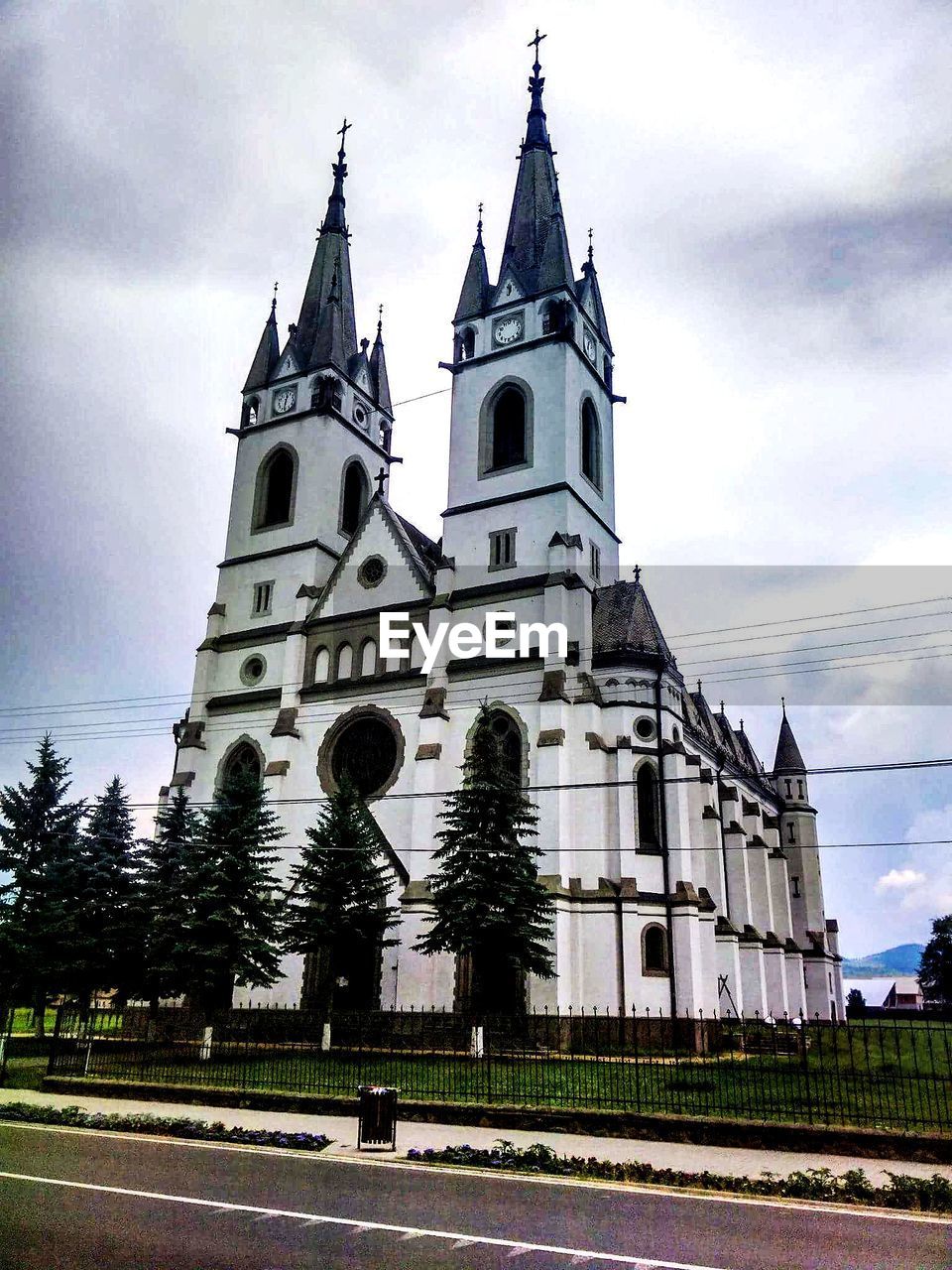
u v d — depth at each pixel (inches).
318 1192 672.4
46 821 2128.4
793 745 3686.0
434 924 1907.0
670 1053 1716.3
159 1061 1429.6
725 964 2285.9
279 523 2659.9
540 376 2378.2
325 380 2733.8
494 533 2289.6
